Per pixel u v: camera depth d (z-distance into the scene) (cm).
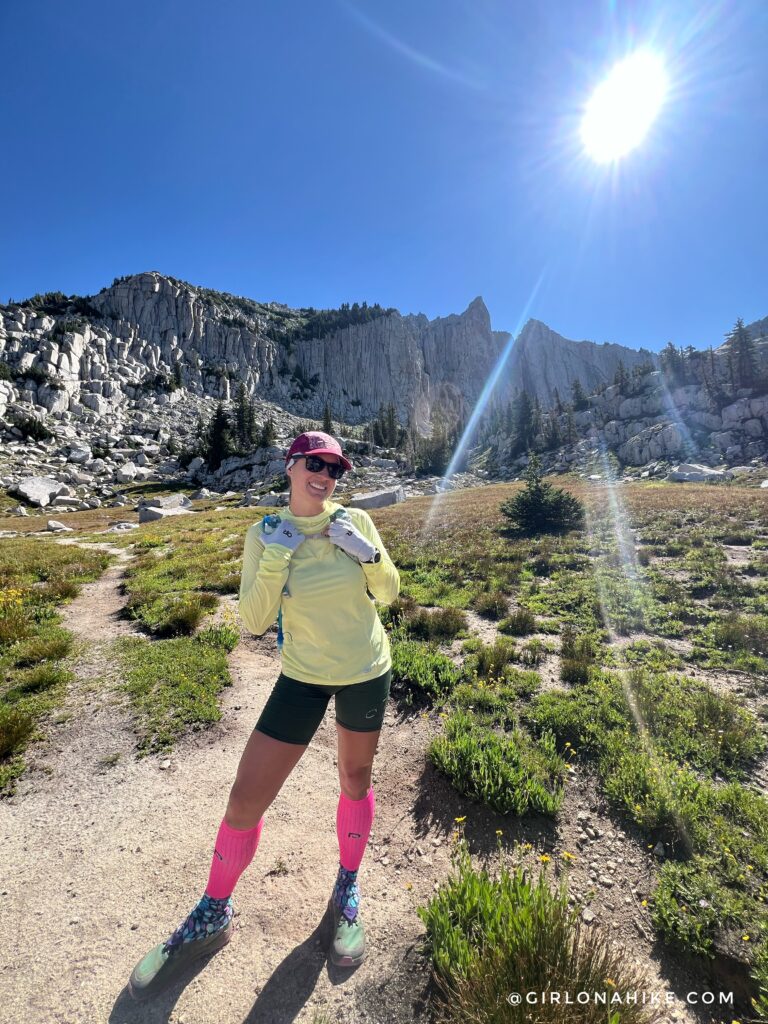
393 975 246
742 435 7050
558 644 755
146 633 837
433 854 338
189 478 8794
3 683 615
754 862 305
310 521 241
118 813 378
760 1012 220
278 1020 226
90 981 246
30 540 2728
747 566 1141
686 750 434
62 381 12169
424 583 1195
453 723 480
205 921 253
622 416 9550
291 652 239
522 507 1973
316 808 389
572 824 357
